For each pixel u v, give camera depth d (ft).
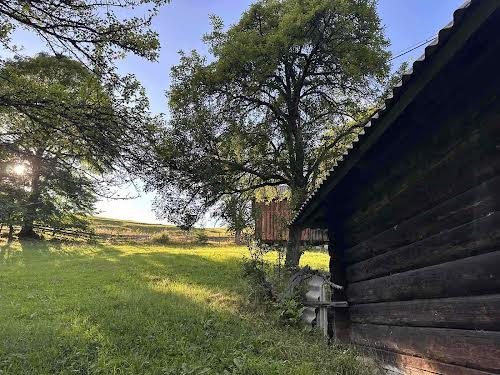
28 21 21.22
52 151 23.29
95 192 23.73
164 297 38.78
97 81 22.67
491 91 10.94
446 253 13.43
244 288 44.01
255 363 20.29
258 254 45.27
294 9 53.21
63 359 20.75
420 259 15.08
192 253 77.41
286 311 31.42
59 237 96.89
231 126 57.72
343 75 56.70
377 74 54.75
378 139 14.44
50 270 55.31
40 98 21.13
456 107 12.39
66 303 35.32
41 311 32.27
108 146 22.35
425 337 14.78
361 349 20.72
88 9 21.44
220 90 57.88
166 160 24.50
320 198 22.04
